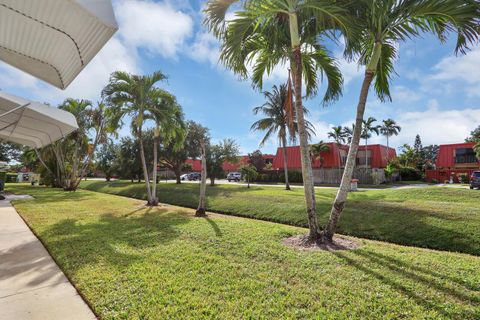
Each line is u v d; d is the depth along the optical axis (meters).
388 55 5.94
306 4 5.03
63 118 6.62
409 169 34.88
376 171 27.91
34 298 2.95
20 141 11.43
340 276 3.55
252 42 6.37
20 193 16.78
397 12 4.88
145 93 11.73
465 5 4.27
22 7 2.75
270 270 3.74
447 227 6.46
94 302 2.79
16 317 2.54
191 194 15.88
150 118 12.48
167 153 24.69
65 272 3.66
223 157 25.67
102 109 19.77
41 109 6.17
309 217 5.44
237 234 5.89
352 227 7.50
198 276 3.50
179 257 4.27
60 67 3.92
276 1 5.15
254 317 2.54
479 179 17.64
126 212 9.64
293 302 2.84
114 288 3.11
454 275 3.57
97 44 2.97
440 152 32.62
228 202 12.58
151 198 12.33
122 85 11.37
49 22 2.88
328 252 4.65
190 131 24.98
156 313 2.59
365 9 4.97
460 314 2.60
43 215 8.35
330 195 13.29
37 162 26.78
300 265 3.96
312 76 7.21
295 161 32.53
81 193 18.11
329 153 30.52
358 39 5.30
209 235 5.79
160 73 11.80
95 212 9.34
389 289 3.15
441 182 31.25
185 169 35.50
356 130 5.41
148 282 3.29
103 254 4.40
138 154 24.69
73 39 3.07
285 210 9.88
